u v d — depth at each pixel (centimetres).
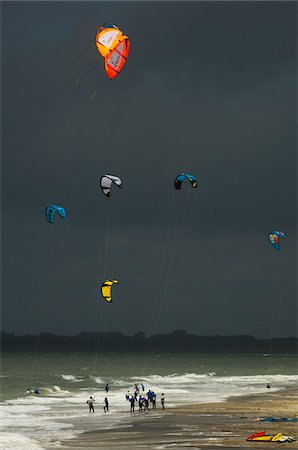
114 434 4131
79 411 5516
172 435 4019
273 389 8112
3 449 3628
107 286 4906
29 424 4656
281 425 4425
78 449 3594
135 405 6059
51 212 5034
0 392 7894
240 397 6825
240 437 3897
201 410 5438
